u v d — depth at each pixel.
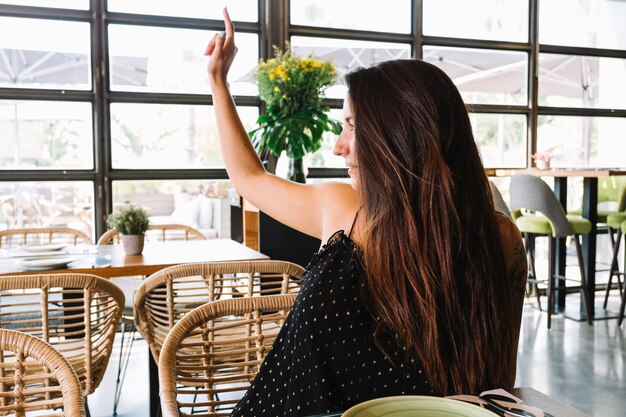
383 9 5.25
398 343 0.97
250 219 4.29
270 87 3.97
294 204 1.15
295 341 1.00
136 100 4.62
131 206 2.97
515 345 1.07
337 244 1.03
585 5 5.85
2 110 4.37
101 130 4.55
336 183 1.15
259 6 4.90
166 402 1.09
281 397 1.02
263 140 4.07
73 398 1.02
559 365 3.73
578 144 5.97
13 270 2.50
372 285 0.97
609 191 5.35
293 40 5.02
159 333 2.36
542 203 4.45
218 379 1.42
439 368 0.95
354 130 1.03
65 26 4.46
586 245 4.90
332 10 5.11
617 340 4.28
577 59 5.89
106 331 2.17
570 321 4.80
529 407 0.79
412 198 0.97
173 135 4.78
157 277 2.12
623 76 6.08
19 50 4.38
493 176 5.28
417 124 0.98
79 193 4.58
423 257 0.95
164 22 4.64
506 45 5.59
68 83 4.51
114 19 4.52
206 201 4.90
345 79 1.09
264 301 1.45
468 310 0.96
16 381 1.11
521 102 5.75
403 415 0.71
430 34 5.41
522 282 1.10
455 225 0.96
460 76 5.55
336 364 0.97
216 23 4.79
